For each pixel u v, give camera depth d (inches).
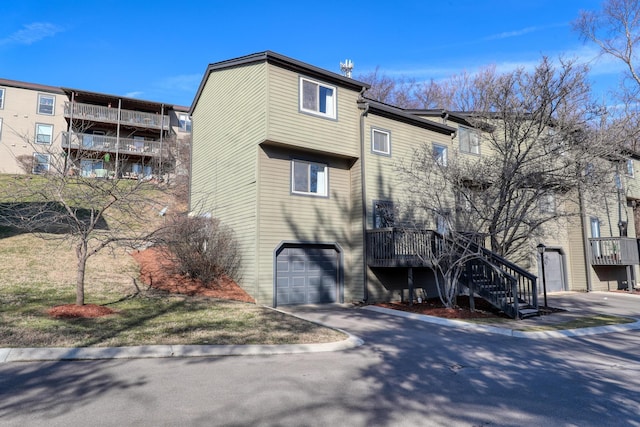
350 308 518.6
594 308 572.7
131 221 663.8
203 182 671.1
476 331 386.0
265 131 502.3
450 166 543.2
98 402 176.9
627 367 261.1
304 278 538.9
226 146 599.5
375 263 546.9
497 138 597.6
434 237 513.0
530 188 557.0
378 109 596.7
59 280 449.1
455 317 444.1
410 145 638.5
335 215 571.8
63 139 1013.8
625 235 937.5
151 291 462.9
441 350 304.0
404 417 169.3
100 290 438.6
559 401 192.5
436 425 161.6
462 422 165.0
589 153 548.7
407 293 597.3
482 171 556.7
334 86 570.3
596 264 832.9
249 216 524.4
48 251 534.3
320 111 555.8
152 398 183.6
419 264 520.1
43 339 261.7
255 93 533.0
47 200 405.7
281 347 290.7
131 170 1136.2
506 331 376.5
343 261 569.9
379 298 566.6
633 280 928.3
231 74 597.0
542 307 545.3
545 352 304.2
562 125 534.3
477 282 482.9
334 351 295.7
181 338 292.2
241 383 210.1
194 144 720.3
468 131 730.2
